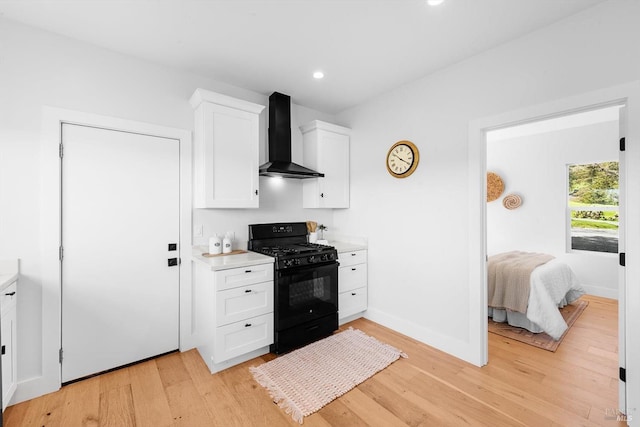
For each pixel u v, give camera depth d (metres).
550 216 4.30
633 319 1.50
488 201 4.88
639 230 1.49
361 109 3.21
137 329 2.24
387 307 2.94
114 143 2.14
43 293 1.86
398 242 2.82
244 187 2.56
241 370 2.14
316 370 2.12
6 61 1.76
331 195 3.19
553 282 2.95
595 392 1.83
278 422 1.62
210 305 2.13
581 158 4.05
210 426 1.58
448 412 1.68
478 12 1.71
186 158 2.46
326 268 2.65
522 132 4.37
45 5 1.64
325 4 1.65
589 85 1.67
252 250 2.76
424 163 2.57
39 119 1.85
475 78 2.20
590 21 1.67
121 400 1.79
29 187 1.82
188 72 2.47
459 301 2.32
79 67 2.00
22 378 1.79
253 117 2.62
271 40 2.01
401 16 1.75
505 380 1.99
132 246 2.21
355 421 1.62
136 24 1.83
